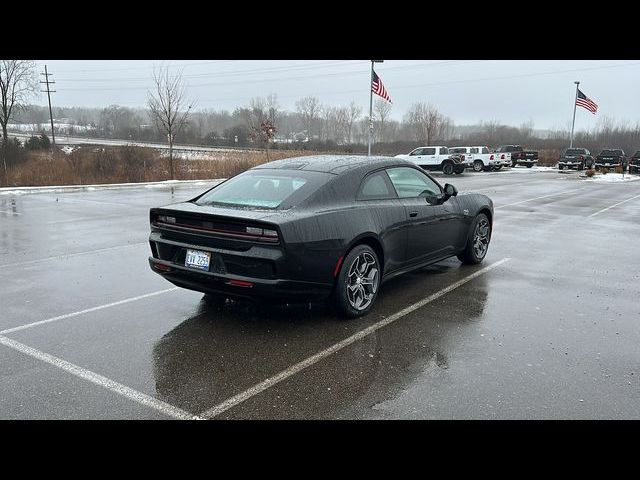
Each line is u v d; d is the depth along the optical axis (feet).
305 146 195.00
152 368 12.59
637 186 79.82
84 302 17.69
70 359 13.05
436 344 14.23
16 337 14.48
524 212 44.29
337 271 15.29
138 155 87.92
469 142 207.92
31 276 21.21
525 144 221.87
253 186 16.57
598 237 32.09
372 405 10.93
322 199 15.52
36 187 64.34
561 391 11.57
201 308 17.08
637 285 20.67
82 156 86.48
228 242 14.34
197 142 239.09
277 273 13.93
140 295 18.54
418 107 207.51
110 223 35.96
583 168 130.93
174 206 16.06
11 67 140.05
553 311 17.21
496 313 16.92
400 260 18.10
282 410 10.72
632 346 14.25
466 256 23.16
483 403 11.03
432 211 19.53
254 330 15.14
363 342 14.32
